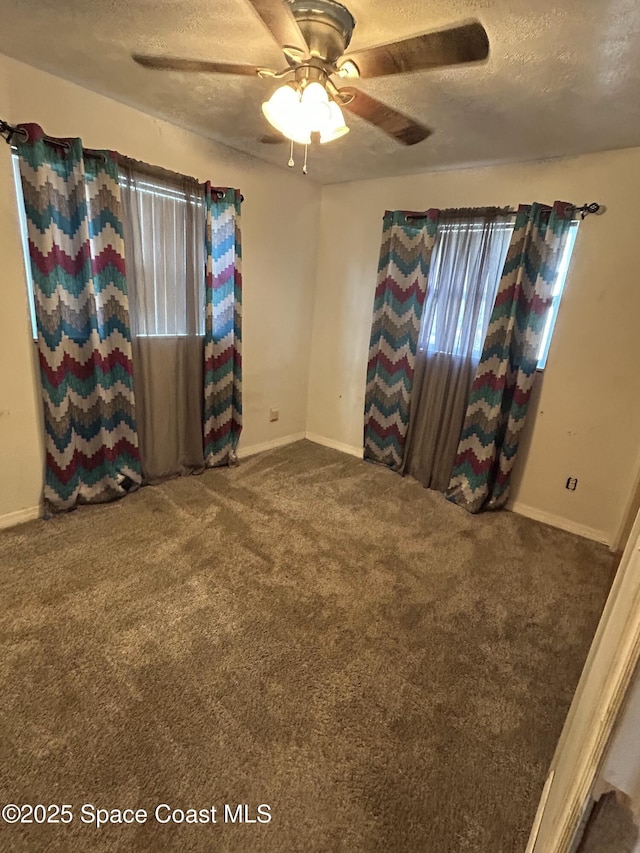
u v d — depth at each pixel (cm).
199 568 219
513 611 207
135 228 249
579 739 59
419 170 306
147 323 269
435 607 206
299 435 421
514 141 240
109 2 148
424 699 158
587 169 252
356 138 252
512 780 134
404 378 334
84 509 262
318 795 126
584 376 272
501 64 166
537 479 298
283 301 362
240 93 212
